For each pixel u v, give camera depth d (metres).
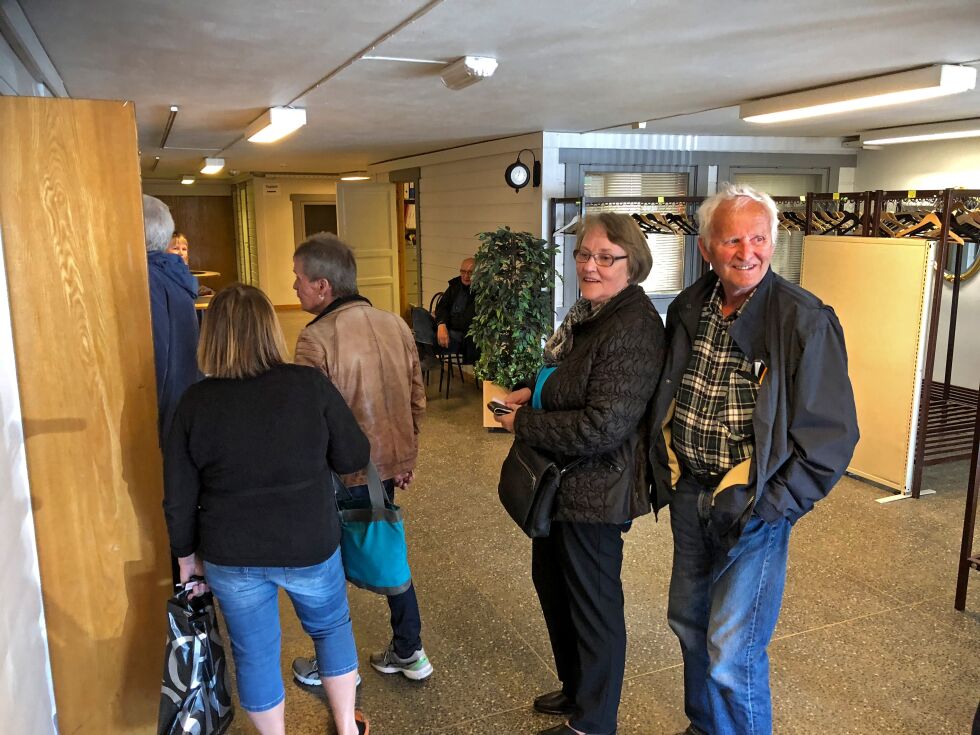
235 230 15.16
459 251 7.46
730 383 1.72
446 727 2.22
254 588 1.76
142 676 2.02
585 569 1.94
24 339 1.79
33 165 1.75
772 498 1.62
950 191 3.75
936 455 4.11
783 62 3.19
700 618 1.97
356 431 1.88
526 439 1.92
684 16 2.45
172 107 4.46
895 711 2.28
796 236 7.14
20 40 2.38
